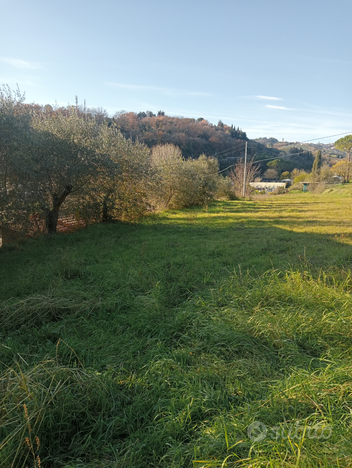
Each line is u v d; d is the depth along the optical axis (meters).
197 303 4.71
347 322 3.77
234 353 3.44
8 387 2.70
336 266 6.09
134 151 14.45
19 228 9.56
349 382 2.68
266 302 4.60
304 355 3.35
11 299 4.96
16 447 2.22
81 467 2.18
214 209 21.08
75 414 2.60
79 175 11.05
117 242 9.81
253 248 8.36
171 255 7.75
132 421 2.56
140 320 4.26
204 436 2.27
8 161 8.45
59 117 11.86
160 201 18.80
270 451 2.05
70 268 6.46
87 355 3.48
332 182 50.62
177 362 3.29
